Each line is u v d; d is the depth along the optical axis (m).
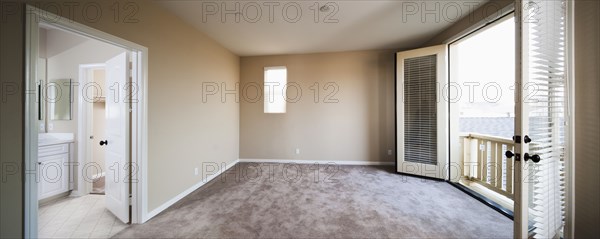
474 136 3.02
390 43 3.78
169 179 2.45
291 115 4.45
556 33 1.40
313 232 1.89
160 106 2.31
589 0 1.36
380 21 2.88
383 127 4.17
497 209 2.25
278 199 2.59
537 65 1.33
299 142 4.43
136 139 2.06
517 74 1.33
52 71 2.87
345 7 2.51
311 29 3.13
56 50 2.88
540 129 1.39
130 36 1.93
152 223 2.06
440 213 2.22
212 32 3.17
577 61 1.41
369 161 4.23
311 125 4.39
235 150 4.38
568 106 1.43
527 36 1.31
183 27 2.72
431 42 3.50
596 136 1.34
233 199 2.60
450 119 3.15
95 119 3.47
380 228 1.95
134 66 2.06
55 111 2.85
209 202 2.52
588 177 1.38
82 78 2.81
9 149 1.29
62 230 1.95
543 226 1.38
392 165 4.14
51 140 2.61
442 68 3.12
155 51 2.23
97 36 1.67
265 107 4.54
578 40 1.40
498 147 2.66
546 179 1.40
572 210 1.43
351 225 2.00
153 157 2.21
